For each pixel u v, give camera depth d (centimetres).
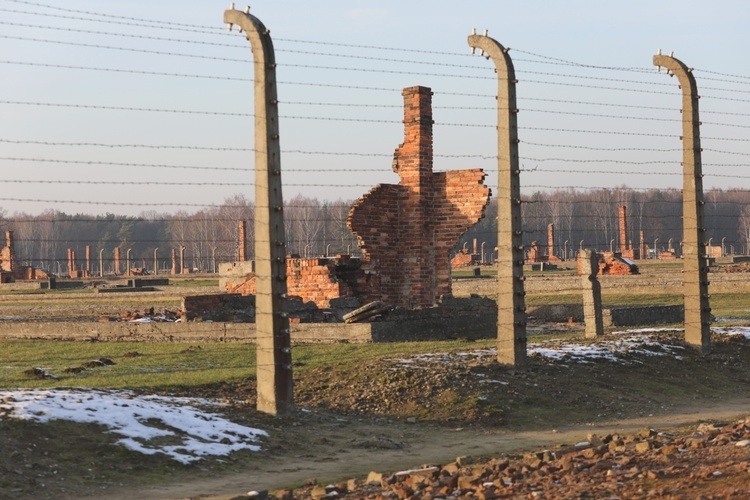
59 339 3222
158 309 4322
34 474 1375
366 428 1902
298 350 2703
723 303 4444
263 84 1888
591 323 3003
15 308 5088
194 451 1573
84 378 2223
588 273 3012
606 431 1905
